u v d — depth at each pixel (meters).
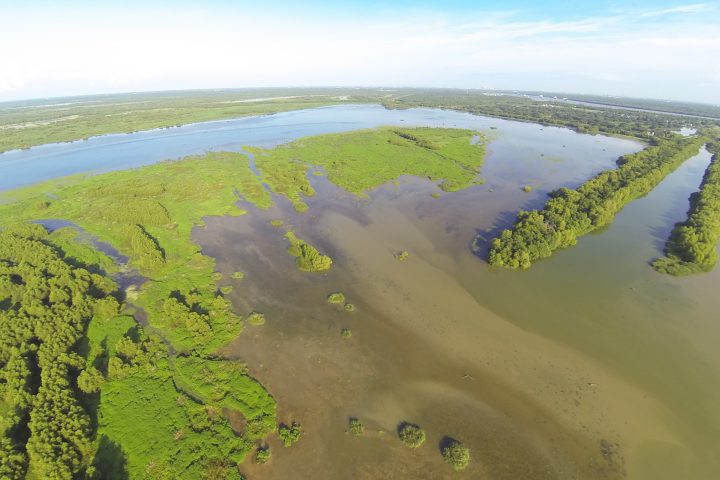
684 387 42.56
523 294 58.03
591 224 78.94
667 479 33.81
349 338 49.31
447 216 85.31
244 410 39.09
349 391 41.91
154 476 32.78
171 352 46.44
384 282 61.16
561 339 49.28
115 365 42.12
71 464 32.22
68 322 47.56
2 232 74.94
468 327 51.44
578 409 40.12
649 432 37.81
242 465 34.06
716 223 73.50
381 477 33.53
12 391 37.72
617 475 34.16
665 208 91.19
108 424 37.06
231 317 52.78
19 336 44.66
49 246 68.75
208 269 64.81
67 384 38.91
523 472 34.25
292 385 42.41
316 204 92.50
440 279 61.88
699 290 58.78
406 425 38.03
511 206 90.75
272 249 71.44
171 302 51.19
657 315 53.56
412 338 49.59
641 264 66.25
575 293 58.25
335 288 59.69
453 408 40.19
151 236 76.06
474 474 33.94
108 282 57.62
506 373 44.44
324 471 33.88
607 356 46.62
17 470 31.38
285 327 51.22
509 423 38.66
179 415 38.16
